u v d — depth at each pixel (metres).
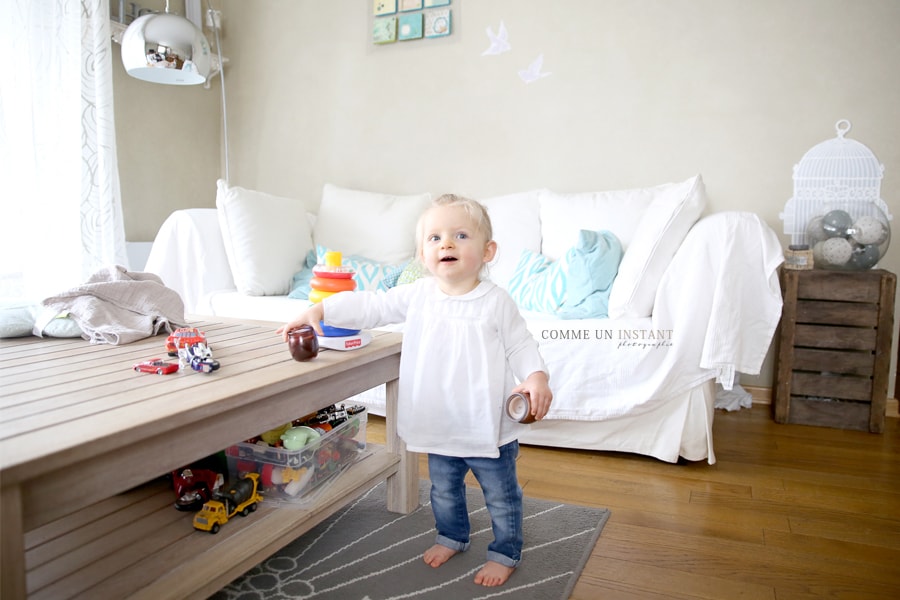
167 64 2.35
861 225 2.30
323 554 1.32
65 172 2.46
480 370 1.20
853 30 2.44
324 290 1.40
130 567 1.00
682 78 2.66
